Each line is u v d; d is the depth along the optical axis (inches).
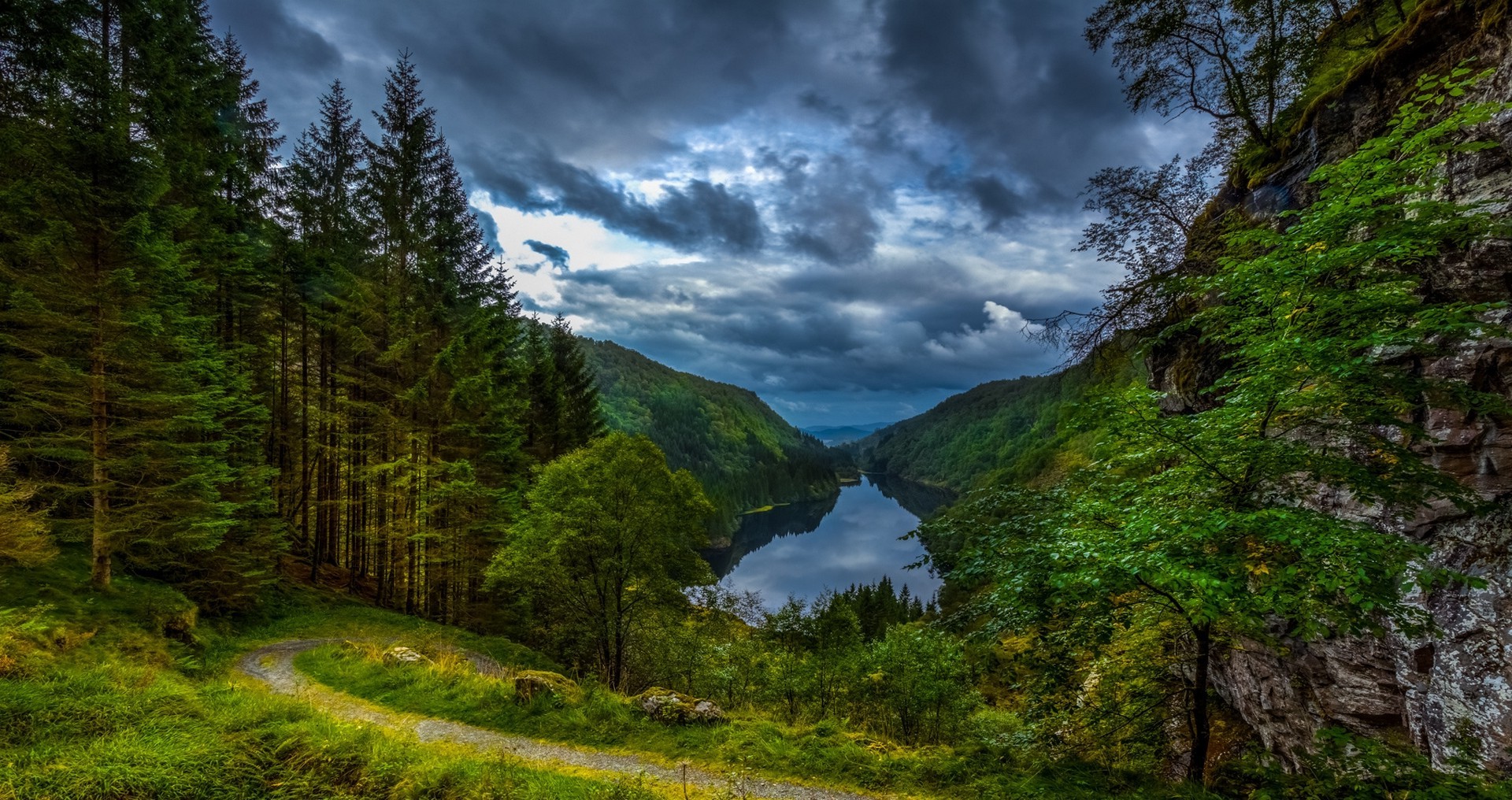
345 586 961.5
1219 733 393.7
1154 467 267.9
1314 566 184.2
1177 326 272.5
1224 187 459.2
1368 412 193.8
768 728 351.9
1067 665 277.9
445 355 834.2
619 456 636.7
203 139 802.2
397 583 1026.1
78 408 489.4
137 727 208.4
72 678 246.1
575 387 1375.5
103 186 473.7
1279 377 197.3
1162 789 257.6
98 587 518.3
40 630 350.0
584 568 644.1
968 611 274.4
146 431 520.4
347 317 852.6
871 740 342.6
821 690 669.3
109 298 462.6
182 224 534.6
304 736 220.8
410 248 918.4
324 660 537.6
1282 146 402.3
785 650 743.7
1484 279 252.5
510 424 965.2
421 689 428.8
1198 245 422.6
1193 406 455.5
